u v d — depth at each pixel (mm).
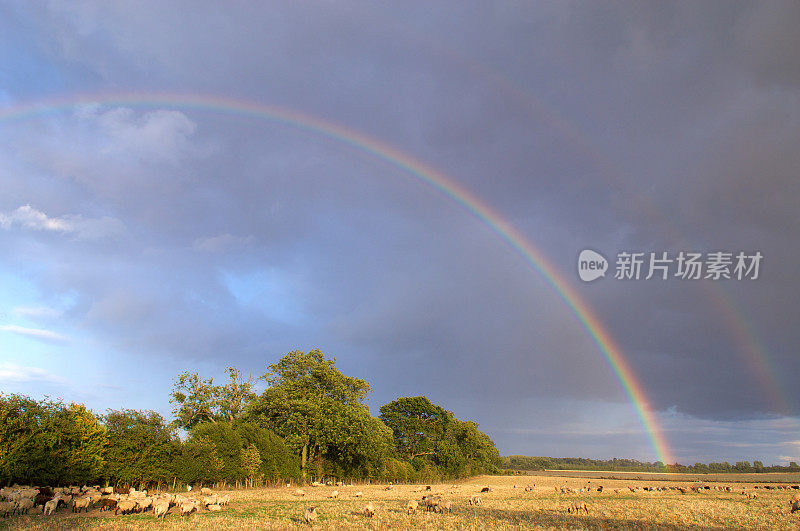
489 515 34188
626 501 47469
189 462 52625
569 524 29844
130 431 47031
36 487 34438
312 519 27891
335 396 84500
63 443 39125
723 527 29094
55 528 24406
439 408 123938
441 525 28484
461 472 120375
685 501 47375
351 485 78188
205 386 82312
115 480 45188
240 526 26578
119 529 24844
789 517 34062
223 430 61469
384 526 27703
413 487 75000
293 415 76875
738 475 168250
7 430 35844
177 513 32094
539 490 69562
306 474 75812
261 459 66500
